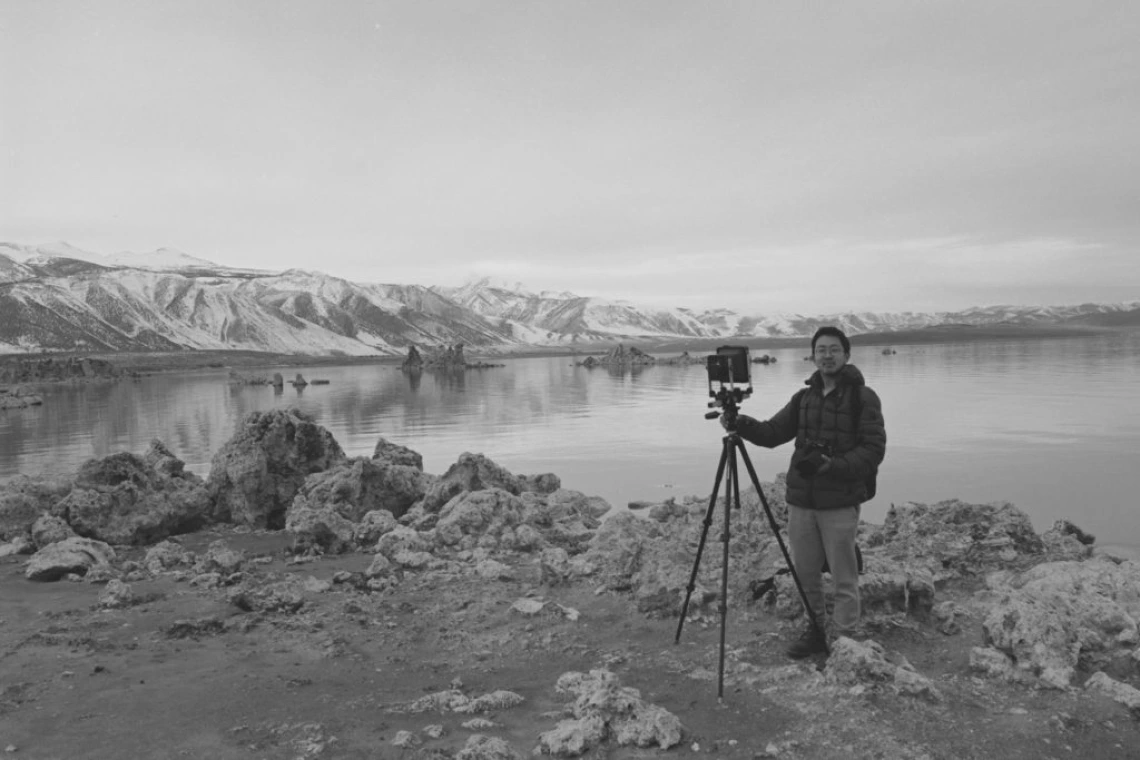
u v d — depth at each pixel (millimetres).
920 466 20141
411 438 31312
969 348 166750
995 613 5586
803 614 6465
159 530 12406
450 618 7156
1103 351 121812
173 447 29859
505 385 78312
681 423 36031
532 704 5121
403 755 4297
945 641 5930
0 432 39156
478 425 36625
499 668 5875
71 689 5379
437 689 5445
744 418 5738
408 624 7035
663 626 6629
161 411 51469
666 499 17344
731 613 6773
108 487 12375
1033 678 5082
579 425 35562
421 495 15023
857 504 5578
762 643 6023
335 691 5395
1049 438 25141
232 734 4625
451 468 15234
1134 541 12266
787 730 4547
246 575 8930
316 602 7781
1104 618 5863
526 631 6641
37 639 6461
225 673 5738
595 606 7309
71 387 98812
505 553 10148
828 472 5301
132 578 8953
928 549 8508
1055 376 60844
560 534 11586
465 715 4922
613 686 5070
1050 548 9125
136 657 6094
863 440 5348
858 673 5074
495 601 7602
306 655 6180
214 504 14031
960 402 40062
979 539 8844
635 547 8000
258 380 99125
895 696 4859
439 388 75438
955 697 4891
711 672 5516
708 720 4754
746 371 5672
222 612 7316
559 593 7848
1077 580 6766
